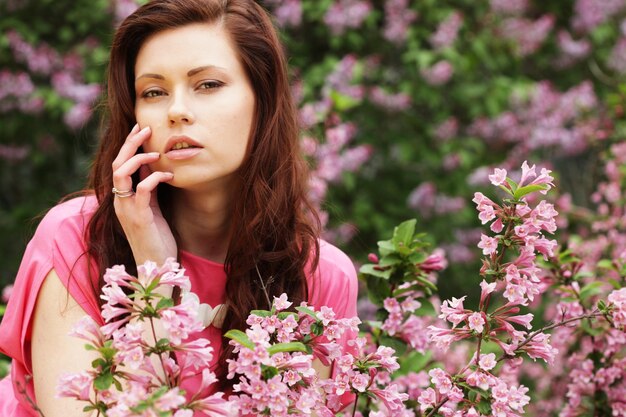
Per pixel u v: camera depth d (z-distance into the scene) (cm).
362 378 167
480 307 170
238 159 183
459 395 167
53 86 515
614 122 414
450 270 549
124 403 131
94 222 188
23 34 504
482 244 168
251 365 146
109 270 139
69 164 554
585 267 288
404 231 219
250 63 183
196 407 141
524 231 165
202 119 177
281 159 194
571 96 531
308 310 162
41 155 534
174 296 187
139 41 183
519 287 166
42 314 184
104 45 506
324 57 530
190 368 184
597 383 232
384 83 539
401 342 221
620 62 568
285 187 195
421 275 223
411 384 221
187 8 178
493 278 172
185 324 137
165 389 132
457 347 297
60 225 189
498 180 167
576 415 233
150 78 178
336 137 378
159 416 129
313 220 213
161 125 178
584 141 525
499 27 562
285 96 196
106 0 494
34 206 535
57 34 528
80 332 142
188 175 177
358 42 511
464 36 547
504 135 550
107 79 208
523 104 546
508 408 164
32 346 185
